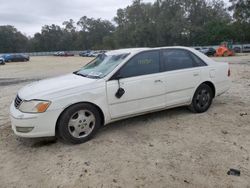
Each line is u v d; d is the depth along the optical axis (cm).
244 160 399
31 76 1678
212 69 614
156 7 8562
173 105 563
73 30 13362
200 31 7712
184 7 8262
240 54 4225
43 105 431
